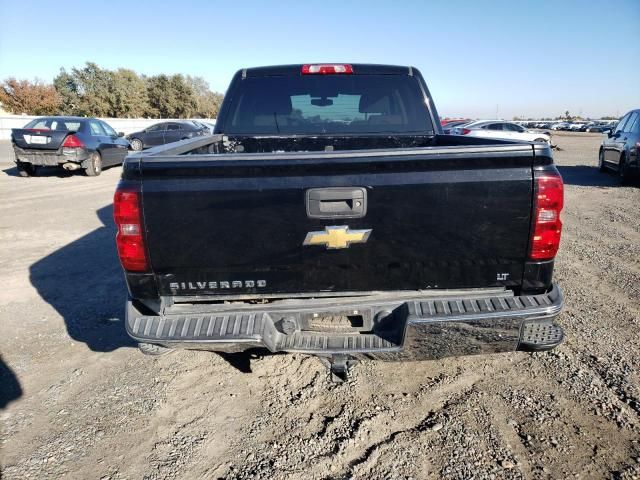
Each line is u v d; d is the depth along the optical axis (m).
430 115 4.08
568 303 4.18
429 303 2.37
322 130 4.10
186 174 2.25
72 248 6.24
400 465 2.31
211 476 2.29
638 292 4.43
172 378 3.17
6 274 5.22
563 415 2.65
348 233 2.30
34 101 53.38
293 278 2.38
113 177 13.13
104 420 2.74
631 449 2.38
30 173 13.09
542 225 2.30
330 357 2.42
